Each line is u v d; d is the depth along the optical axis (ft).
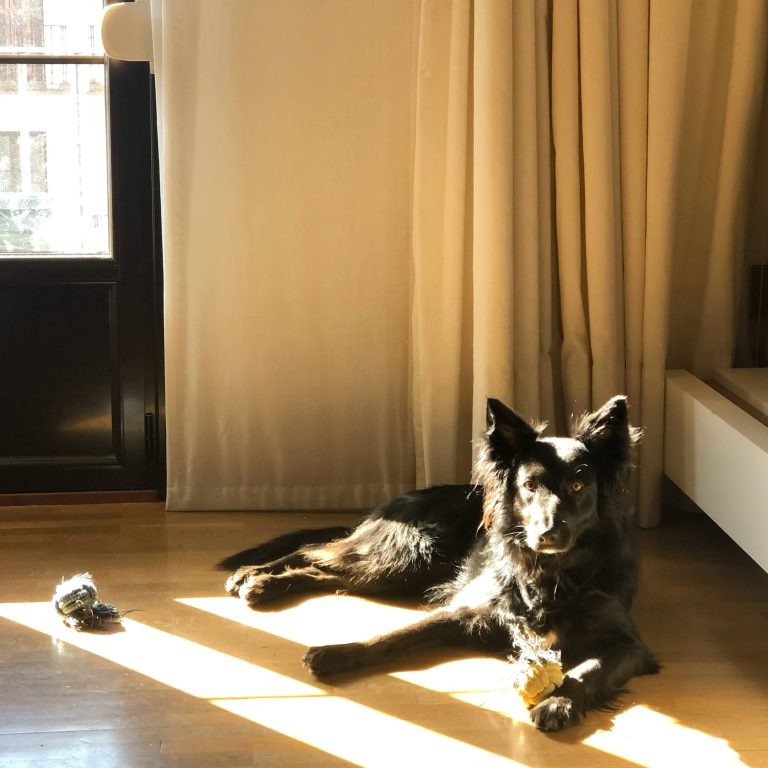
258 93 10.91
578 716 6.90
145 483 12.05
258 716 7.00
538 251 10.61
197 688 7.41
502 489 8.29
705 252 11.38
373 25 10.87
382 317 11.49
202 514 11.61
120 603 9.03
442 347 11.05
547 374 10.92
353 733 6.78
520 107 10.25
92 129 11.51
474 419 10.79
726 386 10.63
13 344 11.69
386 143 11.12
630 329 10.89
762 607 9.07
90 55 11.32
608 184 10.46
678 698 7.34
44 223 11.66
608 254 10.56
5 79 11.32
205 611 8.87
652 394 10.85
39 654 7.95
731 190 10.89
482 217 10.27
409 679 7.58
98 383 11.87
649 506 11.07
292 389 11.58
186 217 11.07
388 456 11.78
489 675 7.66
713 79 10.95
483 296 10.39
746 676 7.72
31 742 6.63
